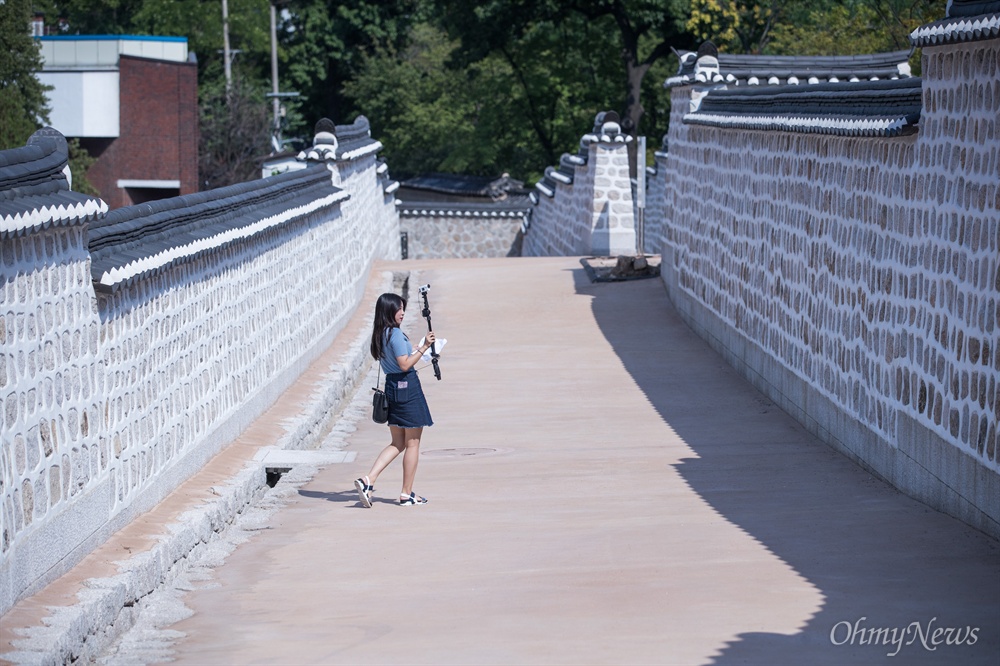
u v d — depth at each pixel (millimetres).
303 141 92875
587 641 8945
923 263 13945
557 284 33781
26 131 41938
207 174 70438
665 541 12070
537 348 26094
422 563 11602
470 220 59906
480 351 25906
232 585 11180
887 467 15039
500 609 9914
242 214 17719
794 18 49594
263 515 13984
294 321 21938
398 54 96438
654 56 68875
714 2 51375
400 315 14320
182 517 12391
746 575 10688
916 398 14031
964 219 12758
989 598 9820
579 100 79625
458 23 67938
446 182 80500
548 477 15688
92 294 11008
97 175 56469
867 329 15922
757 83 28750
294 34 91625
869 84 16688
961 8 12648
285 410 19438
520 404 21062
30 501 9344
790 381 19750
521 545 12133
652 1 63125
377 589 10750
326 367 23766
